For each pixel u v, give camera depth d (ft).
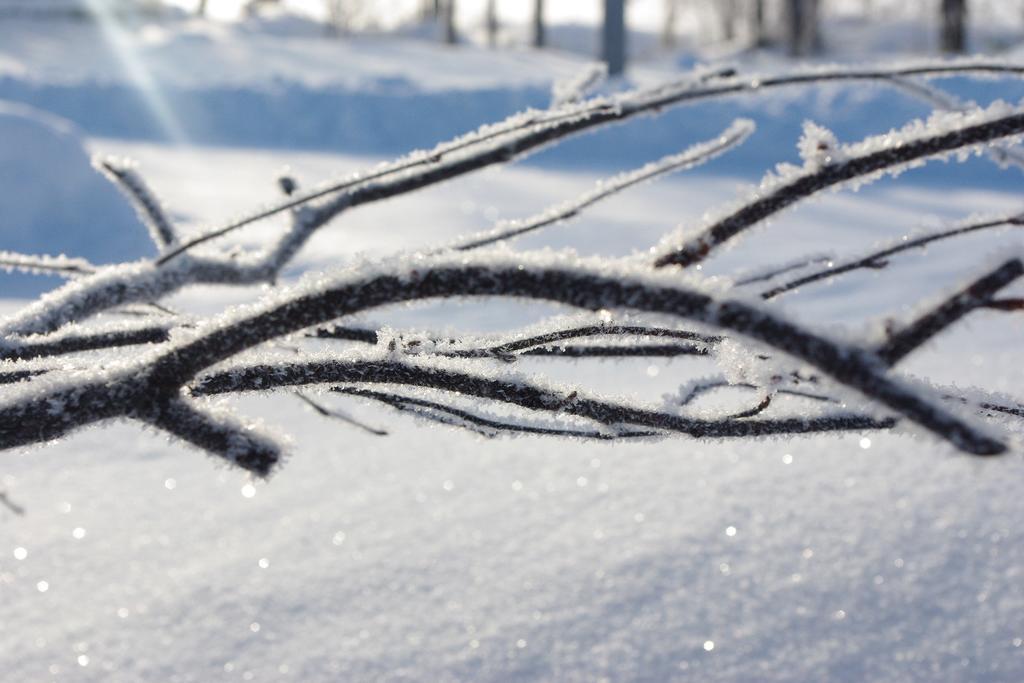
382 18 130.31
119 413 2.47
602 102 3.10
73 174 17.65
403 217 20.58
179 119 36.42
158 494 7.68
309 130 35.65
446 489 7.70
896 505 7.09
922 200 22.82
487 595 6.18
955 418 1.67
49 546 6.85
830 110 30.40
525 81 38.47
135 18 99.81
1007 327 11.51
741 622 5.83
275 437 2.55
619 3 52.85
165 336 3.46
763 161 29.45
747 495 7.37
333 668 5.52
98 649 5.72
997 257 1.74
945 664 5.41
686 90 3.13
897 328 1.74
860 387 1.72
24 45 77.20
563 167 28.89
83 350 3.39
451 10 101.50
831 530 6.80
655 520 7.06
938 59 3.02
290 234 4.53
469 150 4.12
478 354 2.97
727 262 15.97
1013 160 2.84
